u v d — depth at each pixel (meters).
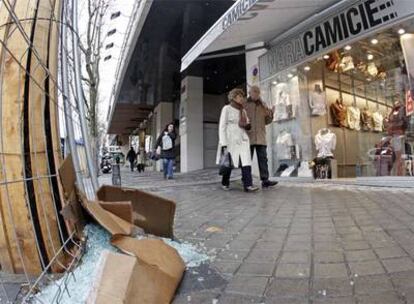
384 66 7.70
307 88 9.12
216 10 10.48
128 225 2.56
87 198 2.71
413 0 6.19
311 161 8.99
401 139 7.16
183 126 16.81
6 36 2.41
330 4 7.45
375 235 3.16
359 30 7.12
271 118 7.63
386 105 7.65
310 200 5.39
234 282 2.28
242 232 3.58
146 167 30.61
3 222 2.32
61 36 2.76
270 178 9.83
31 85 2.39
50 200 2.38
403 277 2.19
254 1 6.29
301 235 3.33
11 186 2.31
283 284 2.21
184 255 2.71
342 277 2.26
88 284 1.97
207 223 4.07
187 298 2.07
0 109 2.34
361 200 5.09
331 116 9.25
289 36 8.80
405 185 6.50
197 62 14.20
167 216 3.09
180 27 11.58
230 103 7.10
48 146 2.47
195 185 8.91
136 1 11.58
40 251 2.31
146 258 2.14
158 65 15.44
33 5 2.48
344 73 8.77
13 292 2.07
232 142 6.96
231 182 9.17
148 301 1.84
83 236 2.43
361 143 8.29
